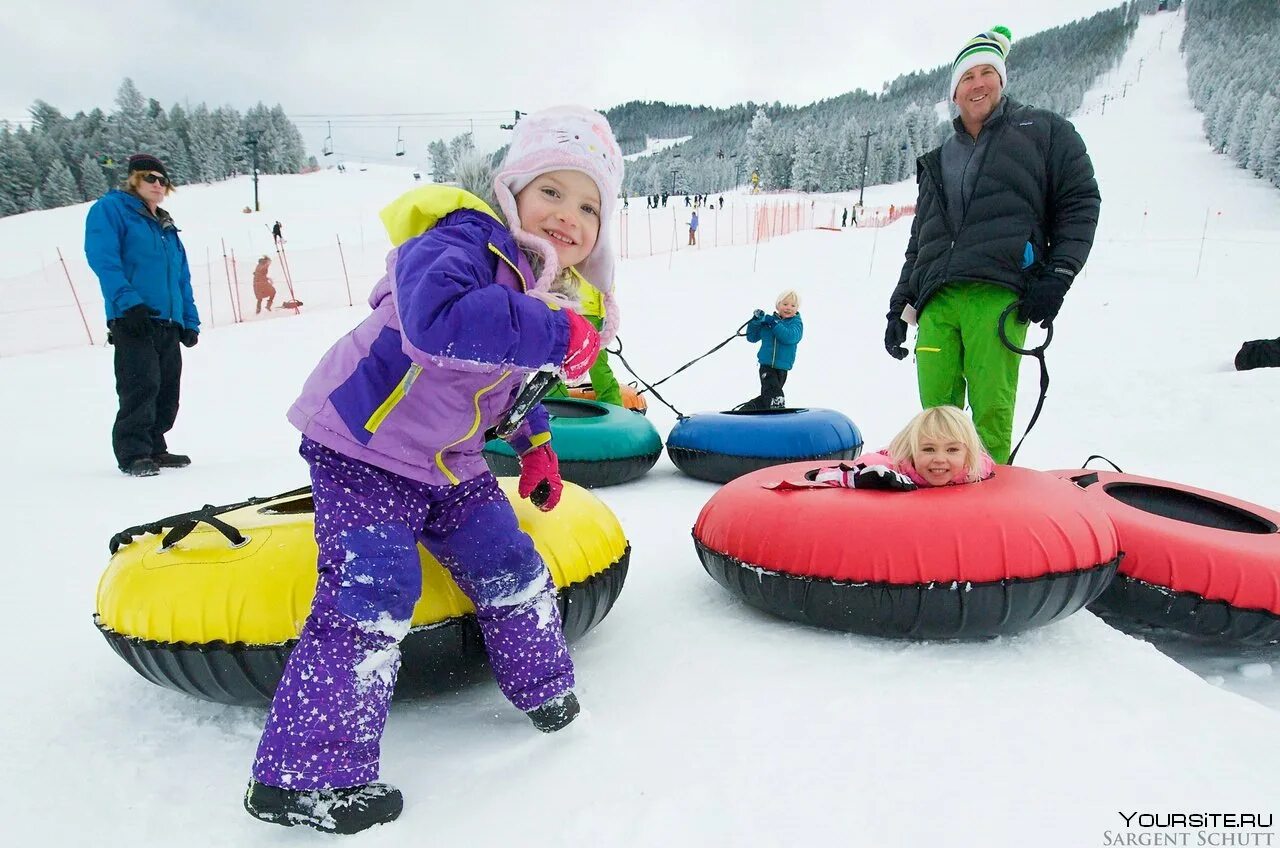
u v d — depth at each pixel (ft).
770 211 131.85
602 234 6.47
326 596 5.13
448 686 6.36
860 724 5.77
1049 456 16.84
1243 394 18.84
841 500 7.84
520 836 4.66
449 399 5.52
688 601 8.62
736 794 4.96
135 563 6.23
